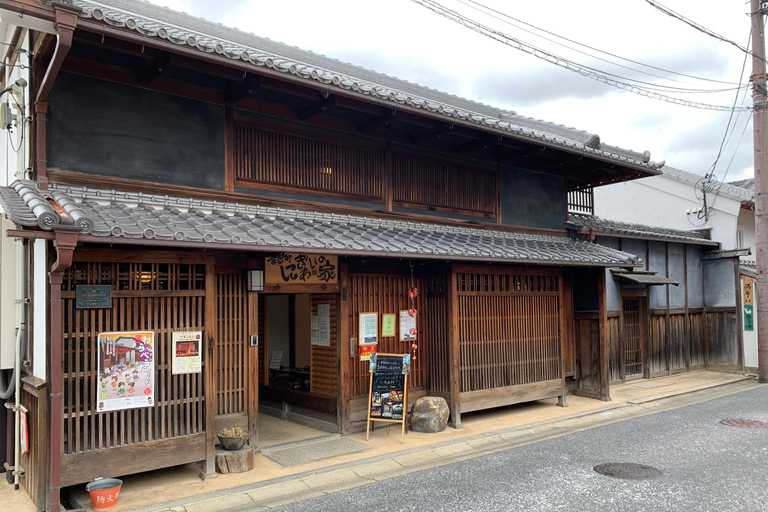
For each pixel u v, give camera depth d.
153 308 6.61
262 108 8.50
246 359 7.92
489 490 6.53
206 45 6.28
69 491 6.51
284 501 6.23
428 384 10.31
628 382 14.78
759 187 15.20
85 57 6.92
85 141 6.88
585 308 12.83
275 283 8.20
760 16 15.03
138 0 9.24
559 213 13.42
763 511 5.75
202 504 6.09
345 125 9.49
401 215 10.21
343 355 9.16
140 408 6.47
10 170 7.93
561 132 12.97
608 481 6.81
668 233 16.52
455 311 9.82
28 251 6.89
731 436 9.05
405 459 7.85
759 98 15.19
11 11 5.14
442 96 14.02
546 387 11.26
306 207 8.96
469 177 11.55
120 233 5.57
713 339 17.66
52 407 5.62
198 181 7.82
